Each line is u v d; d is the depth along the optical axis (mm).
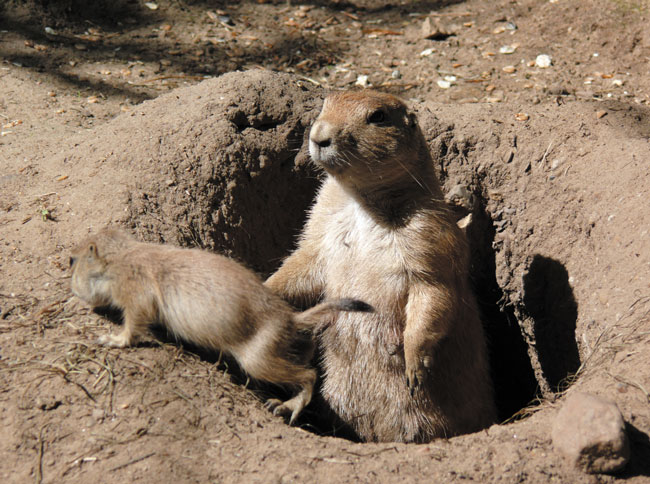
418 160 5652
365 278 5805
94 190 6559
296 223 8016
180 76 9906
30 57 9906
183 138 7219
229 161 7234
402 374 6008
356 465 4246
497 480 4148
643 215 6316
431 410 6086
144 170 6859
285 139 7773
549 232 7383
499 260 7996
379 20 11977
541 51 10570
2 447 4160
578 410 4230
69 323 5148
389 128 5332
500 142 7902
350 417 6254
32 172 6938
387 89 9797
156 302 4867
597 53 10398
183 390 4699
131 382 4652
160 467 4098
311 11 12242
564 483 4129
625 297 5820
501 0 12164
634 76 9773
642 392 4645
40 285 5504
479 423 6426
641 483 4133
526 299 7758
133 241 5191
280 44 11070
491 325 8469
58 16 11000
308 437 4574
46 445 4191
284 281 6164
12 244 5887
